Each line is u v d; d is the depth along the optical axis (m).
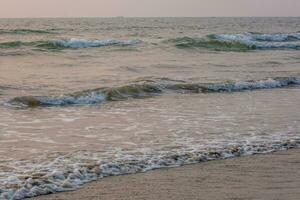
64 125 12.72
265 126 12.93
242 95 18.48
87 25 90.12
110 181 8.32
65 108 15.20
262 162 9.65
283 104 16.52
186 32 62.38
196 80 21.38
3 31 49.41
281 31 71.94
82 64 26.83
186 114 14.52
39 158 9.46
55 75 21.92
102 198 7.54
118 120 13.51
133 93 17.97
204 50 38.94
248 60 31.67
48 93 17.14
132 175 8.66
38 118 13.53
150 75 22.91
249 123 13.30
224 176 8.73
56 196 7.55
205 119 13.77
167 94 18.28
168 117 14.02
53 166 8.87
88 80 20.61
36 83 19.30
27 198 7.41
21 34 49.22
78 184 8.09
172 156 9.74
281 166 9.40
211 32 63.00
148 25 93.81
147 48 37.47
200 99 17.39
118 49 36.50
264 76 23.38
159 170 8.99
